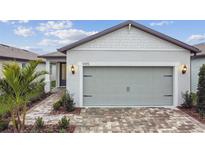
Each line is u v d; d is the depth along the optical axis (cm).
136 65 1441
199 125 1038
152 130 962
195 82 2048
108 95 1463
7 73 830
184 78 1448
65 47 1414
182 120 1126
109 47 1431
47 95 1948
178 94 1445
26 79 870
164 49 1436
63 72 2709
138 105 1464
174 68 1445
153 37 1434
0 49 2247
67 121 987
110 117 1188
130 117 1188
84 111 1333
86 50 1434
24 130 910
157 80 1460
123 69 1455
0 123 920
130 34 1433
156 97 1464
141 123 1074
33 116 1205
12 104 905
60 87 2602
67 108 1332
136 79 1459
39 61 907
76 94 1449
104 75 1457
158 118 1166
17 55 2325
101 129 976
